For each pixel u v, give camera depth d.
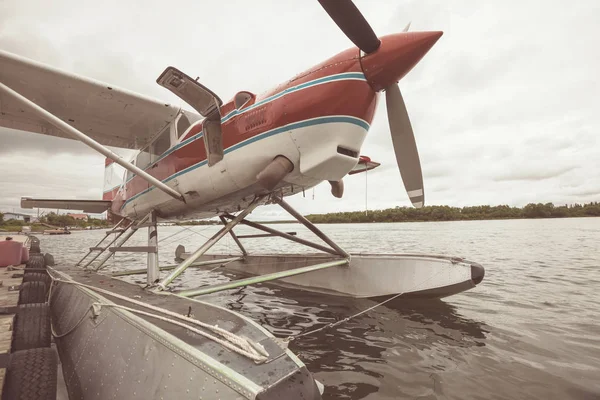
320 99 3.10
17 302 3.75
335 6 2.69
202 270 9.13
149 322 2.08
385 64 2.99
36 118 4.71
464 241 18.66
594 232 27.55
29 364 2.26
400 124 3.46
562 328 3.94
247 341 1.66
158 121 4.80
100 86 4.01
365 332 3.87
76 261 12.59
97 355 2.34
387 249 13.87
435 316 4.48
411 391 2.50
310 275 6.21
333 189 4.46
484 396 2.41
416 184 3.52
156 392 1.63
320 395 1.48
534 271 8.21
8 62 3.55
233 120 3.70
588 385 2.55
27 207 7.03
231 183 3.75
